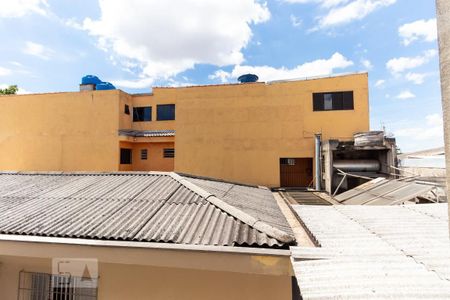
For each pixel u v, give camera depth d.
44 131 19.12
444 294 2.22
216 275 3.92
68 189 6.08
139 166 20.28
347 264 2.81
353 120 14.51
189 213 4.32
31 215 4.47
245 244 3.22
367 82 14.44
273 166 15.38
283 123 15.43
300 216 4.99
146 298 4.02
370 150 13.07
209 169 16.09
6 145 19.44
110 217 4.25
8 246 3.69
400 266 2.75
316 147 13.68
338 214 5.15
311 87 15.18
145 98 20.42
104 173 7.43
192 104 16.59
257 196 7.72
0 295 4.38
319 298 2.23
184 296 3.94
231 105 16.16
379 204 6.43
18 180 7.19
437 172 10.05
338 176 11.96
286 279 3.80
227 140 16.05
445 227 4.10
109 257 3.42
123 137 18.39
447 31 1.59
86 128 18.72
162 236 3.50
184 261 3.22
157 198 5.13
